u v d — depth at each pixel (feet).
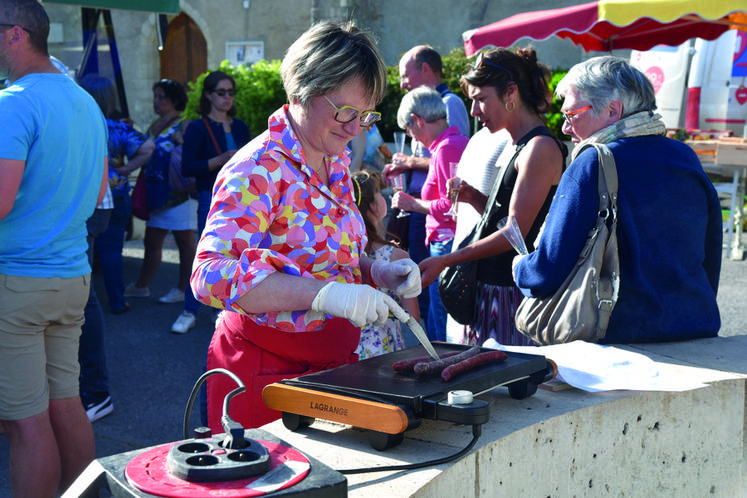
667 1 18.44
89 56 20.29
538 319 6.84
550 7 42.63
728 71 31.86
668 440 6.00
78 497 3.12
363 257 5.69
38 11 7.45
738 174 23.66
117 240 17.49
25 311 7.21
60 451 8.17
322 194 5.12
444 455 4.30
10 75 7.59
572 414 5.16
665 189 6.64
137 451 3.40
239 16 52.44
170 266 23.35
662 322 6.77
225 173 4.79
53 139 7.24
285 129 4.93
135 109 37.50
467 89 8.77
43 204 7.25
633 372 5.78
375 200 8.98
